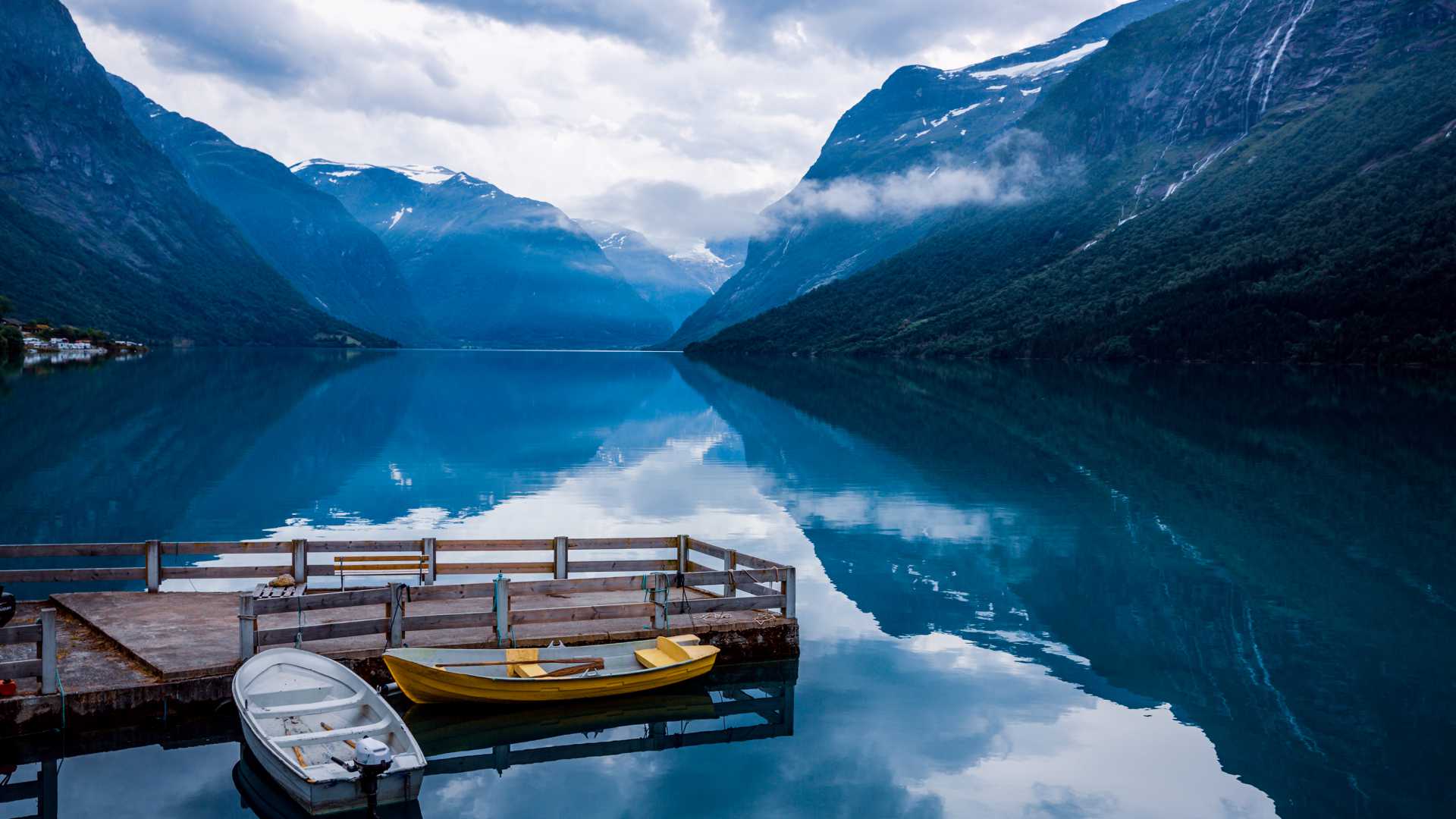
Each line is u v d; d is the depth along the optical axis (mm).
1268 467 45250
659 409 80750
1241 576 26250
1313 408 75875
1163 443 54281
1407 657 19875
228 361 175750
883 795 13859
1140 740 15844
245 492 37562
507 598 17656
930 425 64812
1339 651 20234
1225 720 16672
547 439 57250
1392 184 194625
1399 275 149500
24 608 19844
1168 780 14445
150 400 77938
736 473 43781
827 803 13617
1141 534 31172
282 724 13711
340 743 13336
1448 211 162000
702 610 18906
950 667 19359
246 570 20625
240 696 14148
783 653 19625
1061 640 20969
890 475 43000
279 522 31922
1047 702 17453
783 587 19688
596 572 23109
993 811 13406
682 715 16891
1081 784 14266
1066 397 89750
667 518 33562
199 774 14117
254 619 16094
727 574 19375
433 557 20984
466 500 36594
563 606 20266
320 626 16703
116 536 29391
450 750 15500
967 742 15711
